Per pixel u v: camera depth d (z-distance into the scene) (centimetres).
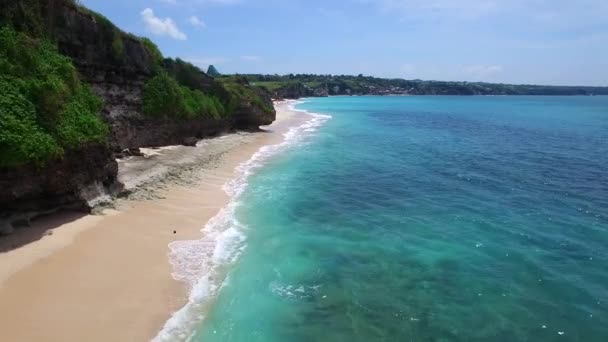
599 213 2139
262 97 5841
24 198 1501
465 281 1421
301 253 1596
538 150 4166
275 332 1114
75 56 2366
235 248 1582
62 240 1450
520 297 1323
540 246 1717
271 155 3506
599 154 3934
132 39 3052
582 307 1268
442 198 2388
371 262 1549
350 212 2105
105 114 2639
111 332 1030
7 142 1383
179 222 1780
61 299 1130
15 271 1223
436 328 1159
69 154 1634
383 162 3394
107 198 1856
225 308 1191
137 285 1249
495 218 2048
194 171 2658
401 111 10525
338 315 1206
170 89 3372
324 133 5272
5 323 1004
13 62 1605
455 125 6819
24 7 1814
